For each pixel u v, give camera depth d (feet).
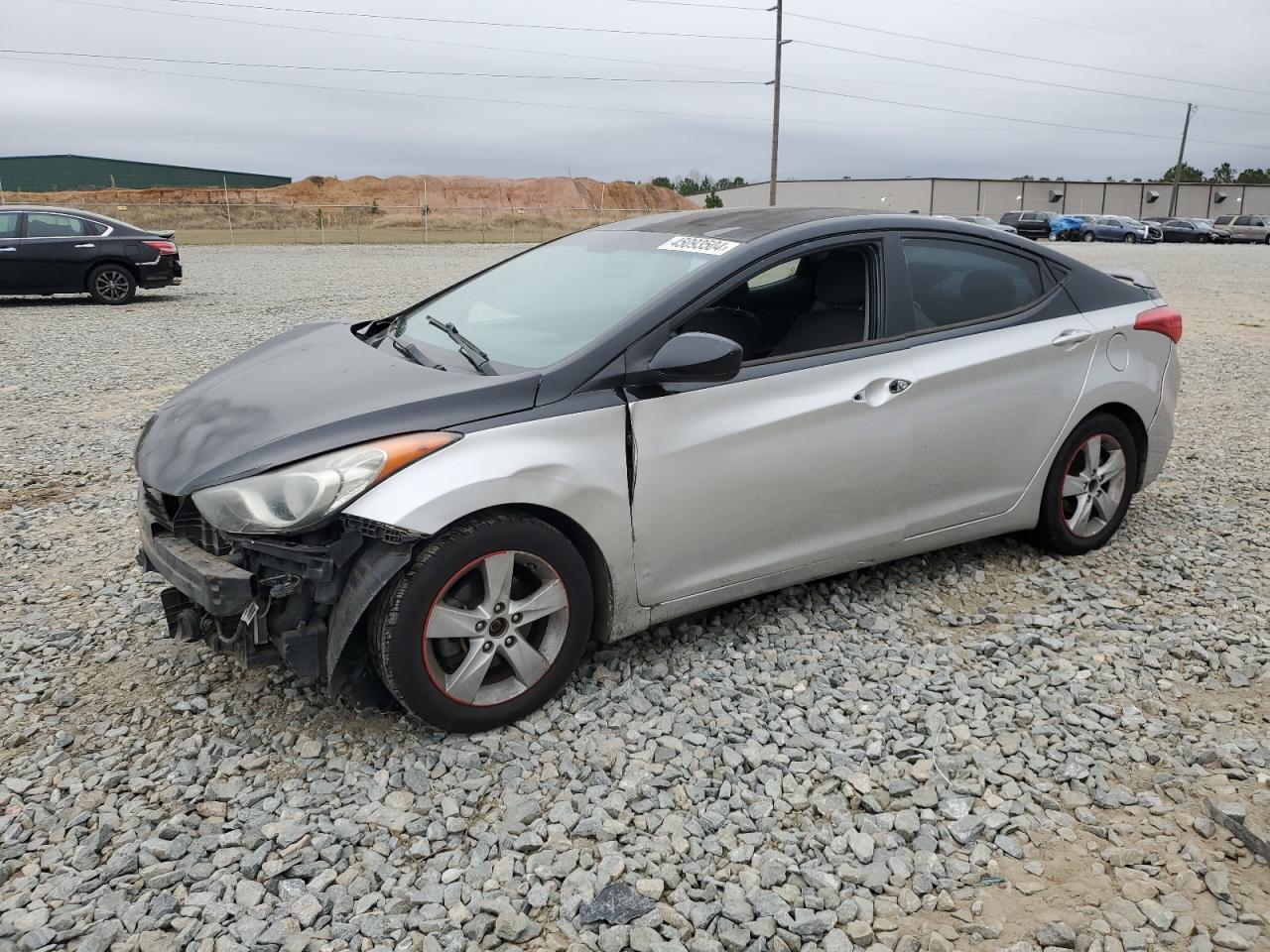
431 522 9.16
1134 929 7.64
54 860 8.35
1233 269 85.35
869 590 13.88
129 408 25.88
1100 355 14.32
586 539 10.47
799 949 7.48
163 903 7.77
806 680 11.37
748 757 9.79
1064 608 13.42
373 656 9.73
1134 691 11.27
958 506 13.32
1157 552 15.46
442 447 9.43
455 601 9.82
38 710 10.78
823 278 12.59
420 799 9.12
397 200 284.00
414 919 7.68
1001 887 8.16
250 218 197.77
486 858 8.40
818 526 12.03
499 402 9.87
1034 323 13.74
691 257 11.78
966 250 13.47
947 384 12.64
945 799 9.21
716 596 11.61
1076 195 236.22
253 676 11.42
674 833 8.73
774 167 142.61
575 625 10.46
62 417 24.71
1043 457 13.99
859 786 9.36
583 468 10.08
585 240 13.82
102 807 9.05
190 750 9.93
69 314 45.11
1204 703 11.04
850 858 8.42
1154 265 89.61
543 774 9.57
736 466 11.10
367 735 10.19
